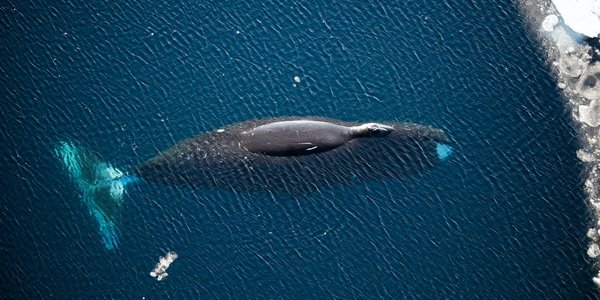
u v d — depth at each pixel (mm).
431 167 42656
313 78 46375
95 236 41344
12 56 47531
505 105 45625
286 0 49562
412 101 45500
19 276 40531
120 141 44281
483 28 48531
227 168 42031
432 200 41719
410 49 47594
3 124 45094
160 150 43656
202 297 39531
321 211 41500
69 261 40781
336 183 41938
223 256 40500
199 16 48969
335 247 40500
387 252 40312
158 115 45188
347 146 42281
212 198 41938
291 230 41031
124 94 46094
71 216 41938
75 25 48594
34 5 49125
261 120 44250
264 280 39750
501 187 42312
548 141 44344
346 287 39438
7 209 42156
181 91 46094
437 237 40719
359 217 41250
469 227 41000
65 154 43875
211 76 46594
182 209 41812
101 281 40250
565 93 46375
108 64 47188
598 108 45812
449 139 44000
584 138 44688
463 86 46250
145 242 41062
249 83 46250
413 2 49344
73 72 46969
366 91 45844
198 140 43188
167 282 40031
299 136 41656
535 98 45969
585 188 42719
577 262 40219
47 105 45812
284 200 41781
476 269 39875
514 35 48406
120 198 42250
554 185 42625
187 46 47781
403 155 42719
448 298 39125
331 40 47969
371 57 47250
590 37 48844
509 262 40094
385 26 48469
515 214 41469
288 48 47625
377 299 39156
